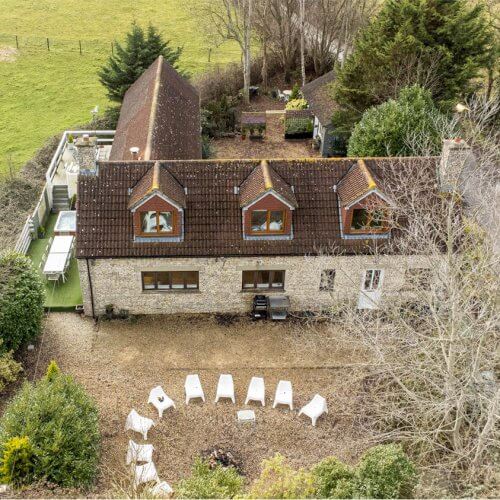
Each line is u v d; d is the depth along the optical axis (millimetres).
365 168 30391
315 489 19703
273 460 19984
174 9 82750
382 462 19641
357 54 44094
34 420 21797
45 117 56688
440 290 24016
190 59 69625
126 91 50531
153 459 23984
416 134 34594
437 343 23547
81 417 22906
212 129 52469
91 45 71375
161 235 29938
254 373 28500
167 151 35531
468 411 24953
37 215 37750
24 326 27922
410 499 19266
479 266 21969
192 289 31453
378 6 63625
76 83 63281
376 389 25016
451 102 40094
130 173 30688
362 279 31516
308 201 30891
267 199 29234
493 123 36094
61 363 28516
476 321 21203
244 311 32125
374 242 28922
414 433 22344
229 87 60688
